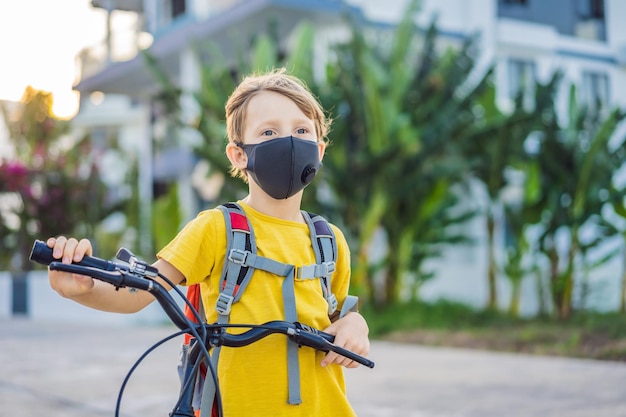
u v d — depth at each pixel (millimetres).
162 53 16531
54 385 7113
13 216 18266
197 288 2129
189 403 1874
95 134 30562
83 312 14695
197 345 1937
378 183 11555
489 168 12203
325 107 11406
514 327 11352
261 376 1925
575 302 12930
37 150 18078
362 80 11633
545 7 17422
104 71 18484
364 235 11844
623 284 12500
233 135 2084
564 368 7914
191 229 2002
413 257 13062
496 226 13055
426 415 5621
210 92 11711
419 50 13141
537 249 12664
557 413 5609
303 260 2041
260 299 1960
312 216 2162
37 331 12453
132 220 17641
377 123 11188
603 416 5469
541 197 12258
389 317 11828
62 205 17875
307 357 1974
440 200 12203
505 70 16281
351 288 11984
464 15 16109
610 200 12133
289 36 15391
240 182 11648
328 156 11625
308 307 2002
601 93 17766
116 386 7027
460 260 15375
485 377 7387
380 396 6402
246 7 14023
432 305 12805
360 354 2025
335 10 13891
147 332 12133
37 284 16156
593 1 18031
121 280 1777
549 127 12156
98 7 17156
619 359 8508
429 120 11945
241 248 1976
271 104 2020
